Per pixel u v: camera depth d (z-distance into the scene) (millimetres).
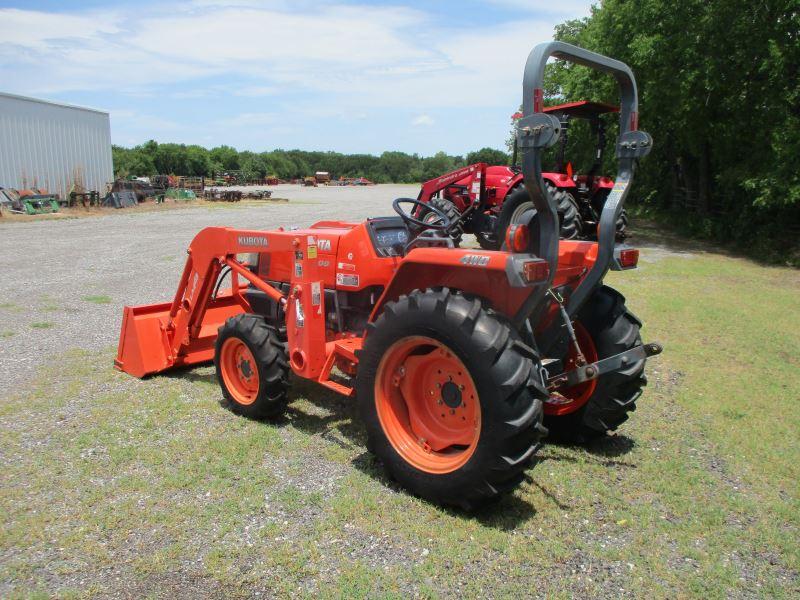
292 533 2781
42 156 21266
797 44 12422
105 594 2367
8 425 3867
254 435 3795
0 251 11617
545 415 3949
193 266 4617
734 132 14078
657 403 4586
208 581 2451
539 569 2596
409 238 4250
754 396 4730
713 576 2602
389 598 2367
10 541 2674
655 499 3227
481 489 2818
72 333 6008
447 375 3088
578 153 18531
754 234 13648
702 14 13344
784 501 3244
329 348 3967
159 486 3154
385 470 3359
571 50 2787
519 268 2686
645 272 10539
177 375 4918
